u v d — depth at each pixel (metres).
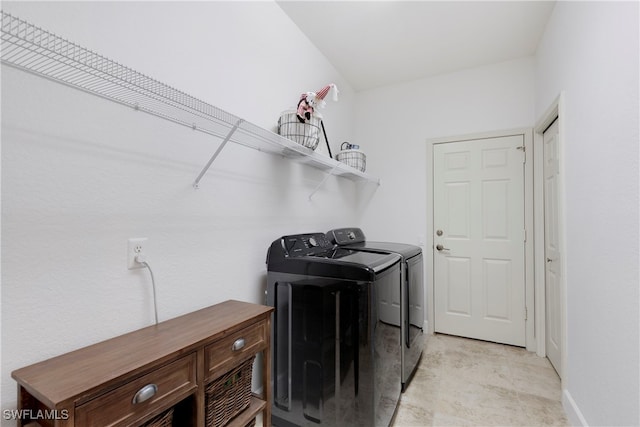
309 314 1.55
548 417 1.72
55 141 0.92
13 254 0.84
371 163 3.35
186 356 0.95
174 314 1.29
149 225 1.20
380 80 3.17
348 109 3.23
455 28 2.29
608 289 1.30
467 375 2.19
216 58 1.53
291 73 2.18
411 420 1.69
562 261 1.86
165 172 1.26
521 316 2.68
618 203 1.22
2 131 0.82
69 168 0.95
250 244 1.75
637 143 1.08
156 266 1.22
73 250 0.96
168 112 1.18
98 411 0.72
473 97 2.90
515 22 2.22
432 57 2.71
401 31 2.33
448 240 2.98
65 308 0.94
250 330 1.23
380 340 1.49
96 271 1.02
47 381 0.74
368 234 3.33
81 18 0.98
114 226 1.08
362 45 2.52
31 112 0.87
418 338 2.30
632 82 1.11
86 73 0.89
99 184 1.03
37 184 0.88
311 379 1.54
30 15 0.86
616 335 1.23
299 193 2.25
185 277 1.35
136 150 1.15
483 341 2.81
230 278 1.60
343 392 1.45
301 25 2.25
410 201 3.15
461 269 2.92
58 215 0.93
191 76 1.39
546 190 2.51
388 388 1.62
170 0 1.30
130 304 1.12
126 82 0.90
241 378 1.23
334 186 2.84
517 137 2.72
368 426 1.40
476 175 2.88
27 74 0.86
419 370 2.26
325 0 1.99
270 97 1.94
